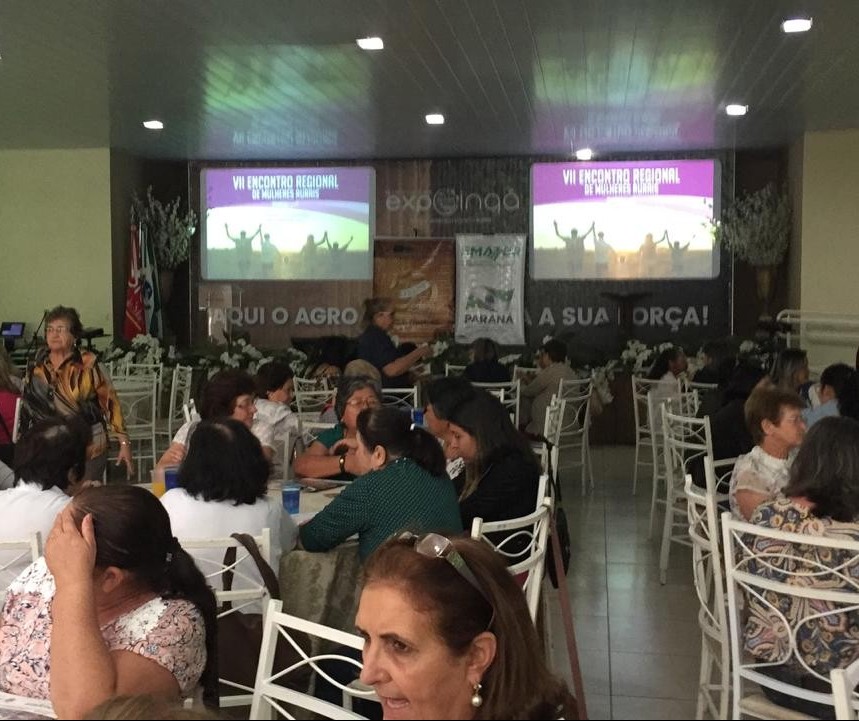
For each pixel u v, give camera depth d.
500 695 1.43
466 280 11.41
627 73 7.03
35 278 10.58
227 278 11.80
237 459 2.63
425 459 2.81
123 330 10.71
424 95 7.80
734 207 10.62
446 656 1.43
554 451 3.70
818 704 2.27
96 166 10.44
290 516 2.96
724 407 4.64
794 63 6.72
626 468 7.98
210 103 8.09
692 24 5.77
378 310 6.70
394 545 1.55
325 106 8.23
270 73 7.02
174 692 1.70
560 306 11.31
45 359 4.46
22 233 10.57
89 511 1.72
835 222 9.41
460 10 5.50
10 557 2.58
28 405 4.27
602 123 9.07
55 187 10.49
